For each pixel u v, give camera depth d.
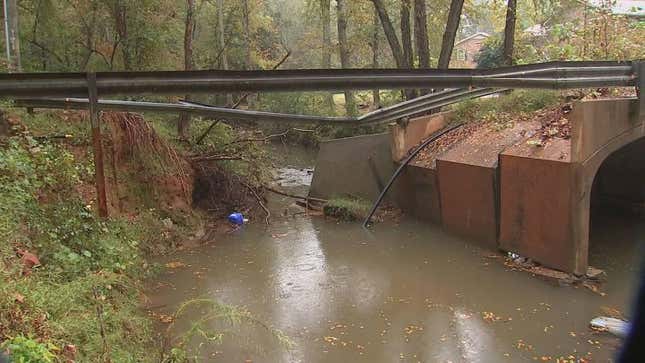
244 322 7.43
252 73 5.92
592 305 7.79
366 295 8.60
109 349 4.57
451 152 12.19
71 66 16.48
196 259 10.56
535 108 11.84
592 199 13.11
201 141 14.58
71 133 9.81
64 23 15.86
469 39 44.81
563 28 14.45
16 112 9.19
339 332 7.22
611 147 8.55
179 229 11.67
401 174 13.84
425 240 11.64
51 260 6.13
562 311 7.65
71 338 4.44
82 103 8.73
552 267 9.06
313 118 10.79
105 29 17.14
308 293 8.73
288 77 6.06
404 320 7.59
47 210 7.18
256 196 14.58
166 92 5.66
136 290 7.73
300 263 10.35
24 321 4.06
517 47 18.39
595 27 13.03
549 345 6.65
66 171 8.08
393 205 14.23
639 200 12.23
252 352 6.57
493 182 10.27
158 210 11.64
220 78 5.83
